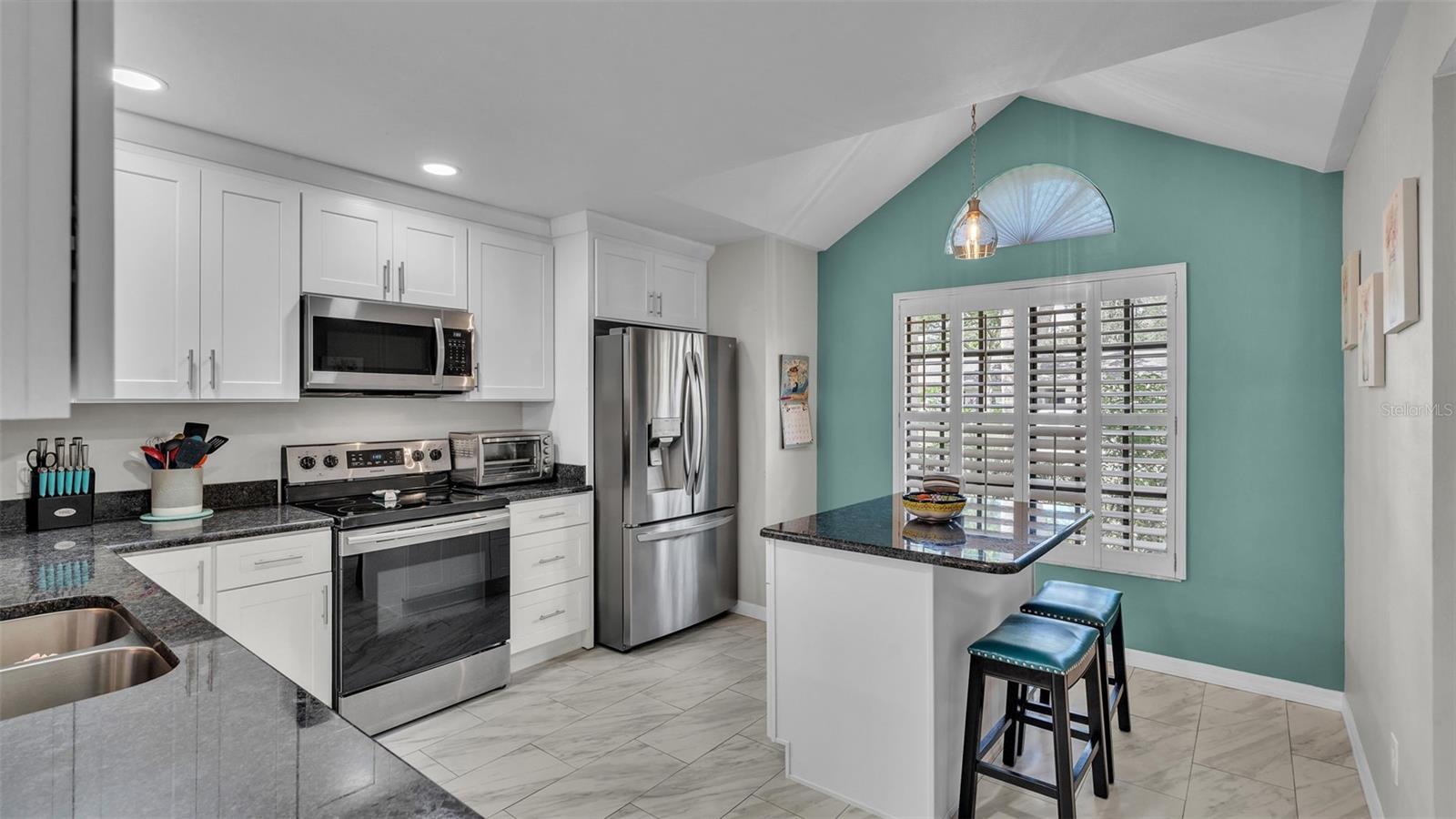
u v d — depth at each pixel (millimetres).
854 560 2279
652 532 3742
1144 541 3471
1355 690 2668
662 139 2629
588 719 2924
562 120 2447
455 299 3387
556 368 3871
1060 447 3689
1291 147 2846
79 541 2221
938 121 3771
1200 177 3322
